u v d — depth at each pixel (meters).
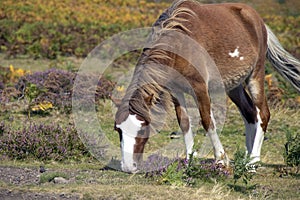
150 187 8.61
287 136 11.30
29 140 11.23
